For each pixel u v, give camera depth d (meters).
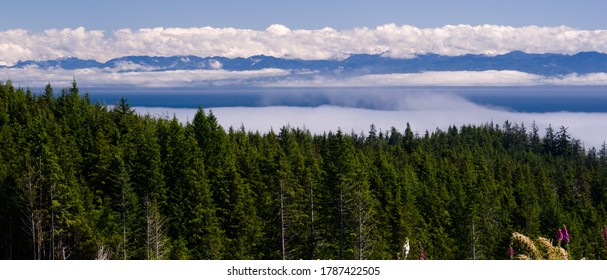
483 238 82.12
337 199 64.75
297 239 72.50
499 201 111.00
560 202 142.25
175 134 89.19
